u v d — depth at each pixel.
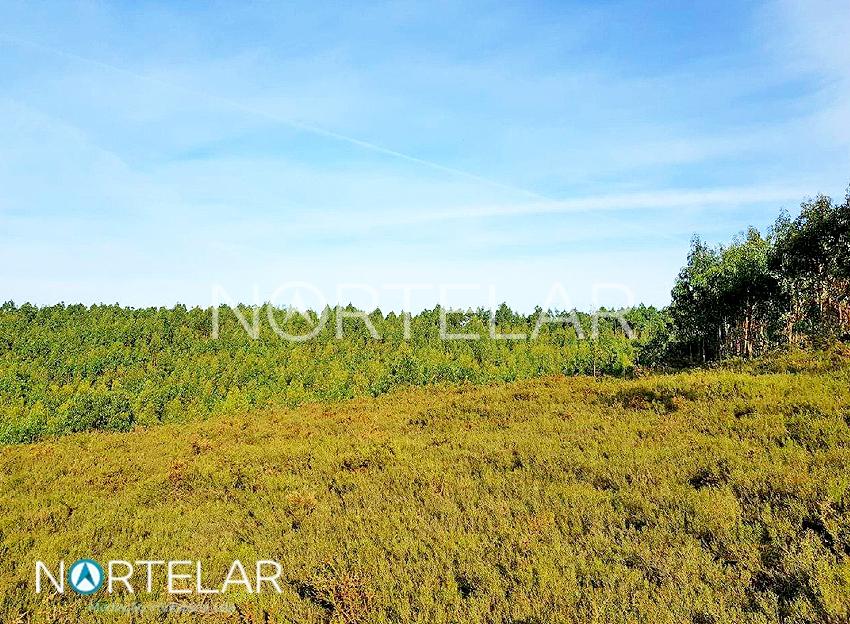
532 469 10.01
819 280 28.08
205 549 7.77
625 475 8.83
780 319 29.89
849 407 10.77
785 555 5.41
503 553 6.25
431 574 5.93
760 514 6.42
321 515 8.84
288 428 21.81
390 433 16.97
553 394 20.55
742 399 13.07
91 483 13.67
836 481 6.92
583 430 12.77
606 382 23.12
